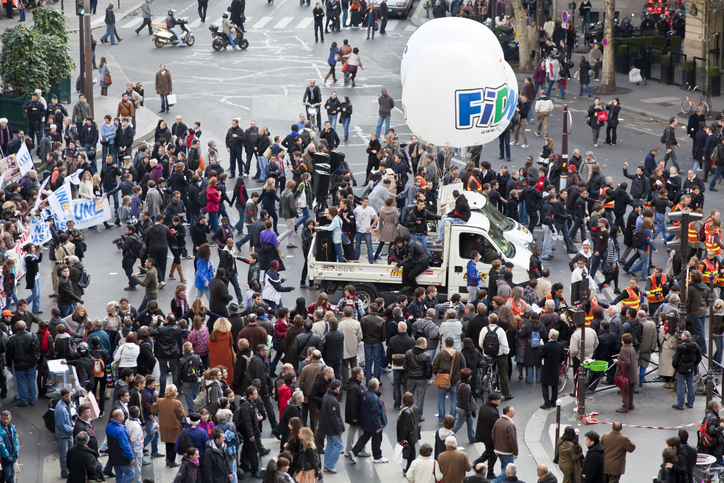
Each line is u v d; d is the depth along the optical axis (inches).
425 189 2039.9
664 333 1601.9
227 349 1501.0
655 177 2351.1
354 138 3122.5
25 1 4534.9
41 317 1840.6
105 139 2667.3
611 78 3713.1
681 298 1493.6
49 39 3120.1
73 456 1214.9
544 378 1512.1
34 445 1419.8
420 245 1836.9
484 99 1980.8
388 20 4913.9
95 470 1219.2
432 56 1977.1
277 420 1505.9
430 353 1588.3
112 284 2027.6
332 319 1514.5
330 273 1876.2
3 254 1847.9
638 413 1519.4
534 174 2375.7
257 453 1328.7
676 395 1595.7
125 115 2938.0
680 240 1469.0
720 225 1943.9
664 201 2230.6
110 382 1517.0
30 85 2957.7
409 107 2043.6
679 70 3966.5
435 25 2128.4
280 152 2539.4
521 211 2365.9
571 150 2982.3
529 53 4047.7
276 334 1588.3
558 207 2180.1
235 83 3659.0
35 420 1494.8
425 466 1197.1
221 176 2236.7
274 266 1791.3
